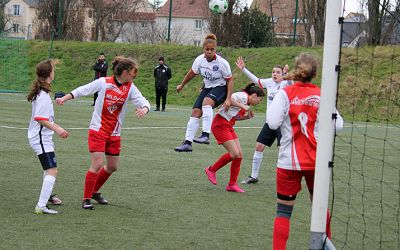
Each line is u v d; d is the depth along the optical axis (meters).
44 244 5.18
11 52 32.34
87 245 5.21
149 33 44.03
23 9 64.88
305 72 4.89
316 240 4.32
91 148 6.52
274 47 30.75
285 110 4.87
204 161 10.41
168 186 8.09
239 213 6.71
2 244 5.13
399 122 20.39
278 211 4.94
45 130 6.29
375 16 13.87
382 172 9.51
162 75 22.31
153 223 6.10
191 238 5.60
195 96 28.66
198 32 58.78
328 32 4.29
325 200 4.30
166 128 15.77
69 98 6.31
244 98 7.82
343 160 10.94
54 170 6.34
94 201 7.01
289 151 4.85
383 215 6.88
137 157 10.50
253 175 8.67
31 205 6.63
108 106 6.46
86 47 33.66
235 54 30.69
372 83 21.20
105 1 43.56
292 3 38.69
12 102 21.98
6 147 10.85
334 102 4.29
